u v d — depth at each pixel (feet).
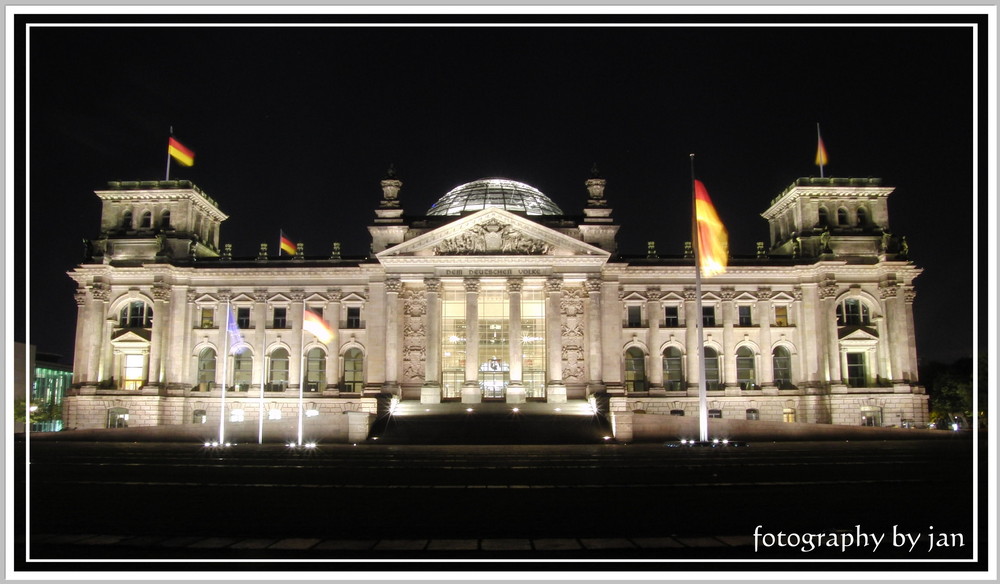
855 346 380.37
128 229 398.83
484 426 300.61
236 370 387.34
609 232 377.09
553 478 149.28
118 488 129.49
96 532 87.40
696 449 223.10
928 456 197.88
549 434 287.89
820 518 94.89
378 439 282.36
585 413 329.72
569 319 368.68
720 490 126.82
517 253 364.79
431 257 364.99
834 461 184.96
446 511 103.55
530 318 385.29
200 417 380.17
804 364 379.96
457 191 445.37
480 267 365.61
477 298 364.17
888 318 378.32
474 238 367.45
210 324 388.37
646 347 383.65
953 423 401.49
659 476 152.25
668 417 285.02
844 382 381.19
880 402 369.30
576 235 377.71
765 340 383.24
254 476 152.97
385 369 362.94
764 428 282.77
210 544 77.77
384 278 372.99
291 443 265.75
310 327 281.95
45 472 156.66
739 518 95.96
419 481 144.05
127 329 380.58
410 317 371.15
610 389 358.23
